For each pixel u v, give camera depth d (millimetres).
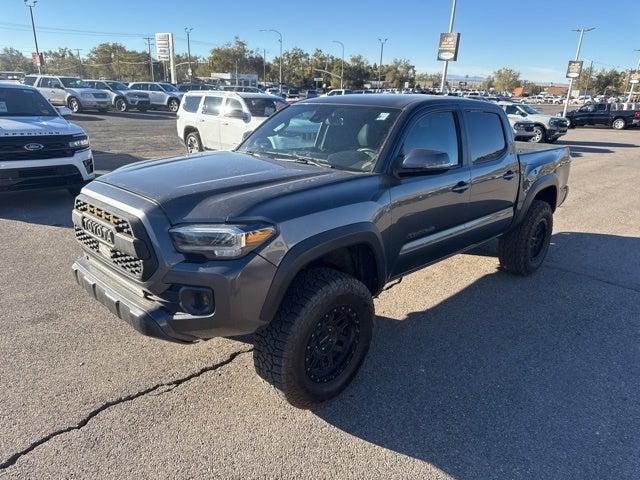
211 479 2379
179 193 2643
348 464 2516
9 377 3090
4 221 6520
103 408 2852
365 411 2932
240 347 3580
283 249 2525
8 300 4137
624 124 31234
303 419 2842
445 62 22406
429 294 4680
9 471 2367
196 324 2467
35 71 104938
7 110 7602
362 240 2918
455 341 3787
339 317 2906
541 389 3201
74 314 3936
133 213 2545
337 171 3189
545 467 2535
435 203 3572
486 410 2971
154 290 2533
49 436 2609
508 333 3943
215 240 2393
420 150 3156
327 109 3826
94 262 3049
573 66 32969
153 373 3215
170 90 34344
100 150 14000
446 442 2695
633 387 3258
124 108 31328
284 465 2490
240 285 2408
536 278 5172
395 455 2590
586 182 11352
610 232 7148
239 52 88812
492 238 4543
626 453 2648
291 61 95375
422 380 3258
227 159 3479
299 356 2680
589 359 3592
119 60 107938
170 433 2682
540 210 4949
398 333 3891
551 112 46906
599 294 4797
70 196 8031
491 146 4258
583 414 2961
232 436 2680
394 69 92812
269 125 4117
